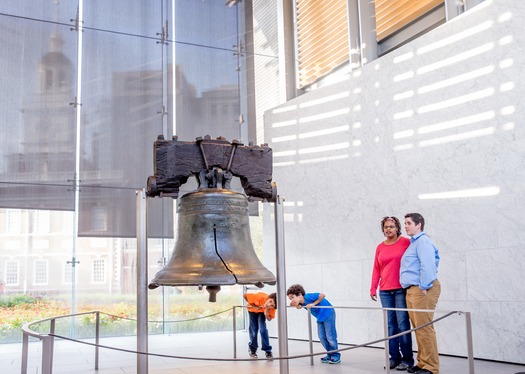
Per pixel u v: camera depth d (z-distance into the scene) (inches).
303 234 358.6
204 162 135.6
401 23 323.9
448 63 269.3
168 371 236.1
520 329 227.5
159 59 412.2
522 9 237.1
